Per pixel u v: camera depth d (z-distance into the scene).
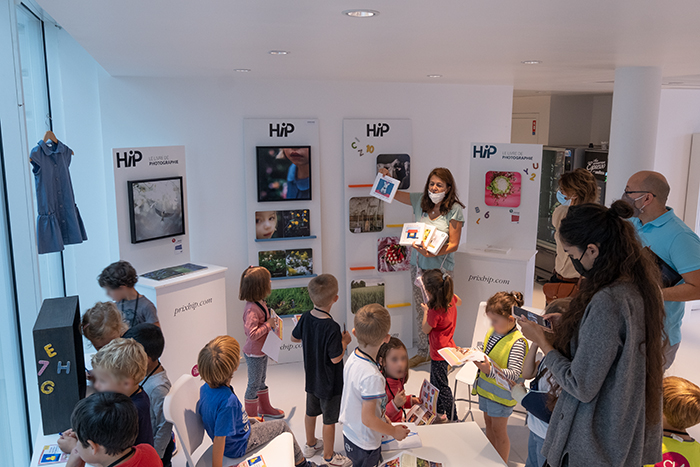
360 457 2.68
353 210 5.70
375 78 5.26
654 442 1.96
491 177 5.36
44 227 3.75
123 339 2.51
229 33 2.77
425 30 2.64
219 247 5.47
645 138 4.59
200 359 2.79
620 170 4.70
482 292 5.29
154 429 2.82
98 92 4.95
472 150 5.39
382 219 5.78
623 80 4.53
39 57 4.45
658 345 1.87
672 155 7.38
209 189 5.36
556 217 4.85
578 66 4.33
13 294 3.31
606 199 4.91
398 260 5.84
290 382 5.12
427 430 2.87
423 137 5.95
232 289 5.56
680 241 2.88
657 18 2.34
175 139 5.20
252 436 3.04
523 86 6.63
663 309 1.90
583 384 1.84
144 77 5.02
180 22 2.47
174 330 4.51
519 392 2.97
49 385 2.57
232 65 4.21
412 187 6.00
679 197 7.52
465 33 2.73
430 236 4.91
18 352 3.34
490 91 6.08
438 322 3.98
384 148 5.71
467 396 4.76
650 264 1.89
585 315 1.89
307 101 5.50
